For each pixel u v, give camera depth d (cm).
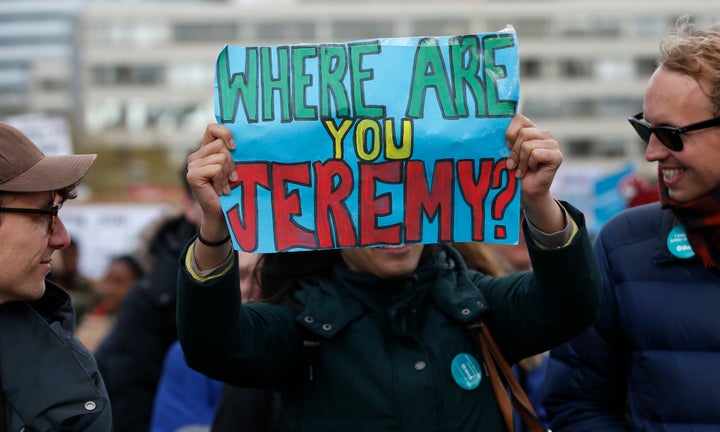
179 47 7094
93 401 197
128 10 7125
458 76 215
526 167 210
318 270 247
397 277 231
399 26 6881
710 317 231
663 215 247
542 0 6969
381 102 215
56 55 11944
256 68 216
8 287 197
